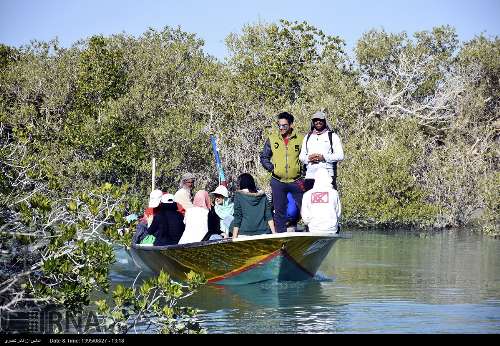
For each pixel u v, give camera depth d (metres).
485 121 69.62
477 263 28.45
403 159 47.25
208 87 56.06
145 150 51.00
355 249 33.56
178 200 25.72
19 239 14.54
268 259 22.22
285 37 59.38
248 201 22.72
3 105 53.28
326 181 22.91
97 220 15.62
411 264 28.02
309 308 19.41
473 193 48.72
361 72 75.56
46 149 47.19
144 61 63.06
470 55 71.94
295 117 52.44
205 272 23.34
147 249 24.30
